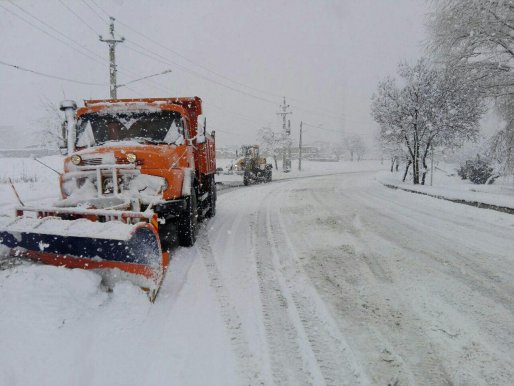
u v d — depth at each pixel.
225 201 13.60
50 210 4.38
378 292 4.22
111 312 3.51
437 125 17.22
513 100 12.87
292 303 3.94
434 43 13.69
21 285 3.42
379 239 6.82
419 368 2.76
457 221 8.62
